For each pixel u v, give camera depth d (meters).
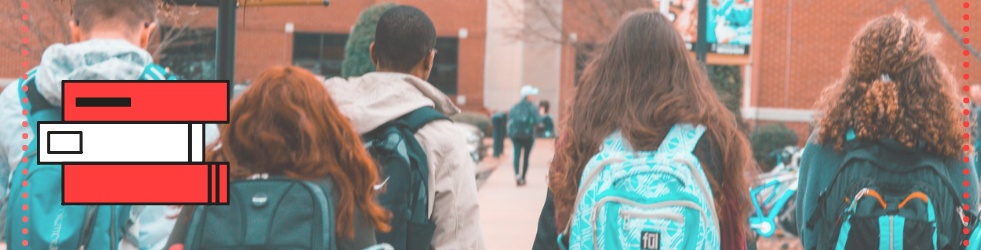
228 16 7.21
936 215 4.27
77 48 4.02
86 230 3.88
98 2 4.14
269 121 3.38
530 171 27.03
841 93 4.45
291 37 46.69
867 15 27.23
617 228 3.58
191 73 23.86
